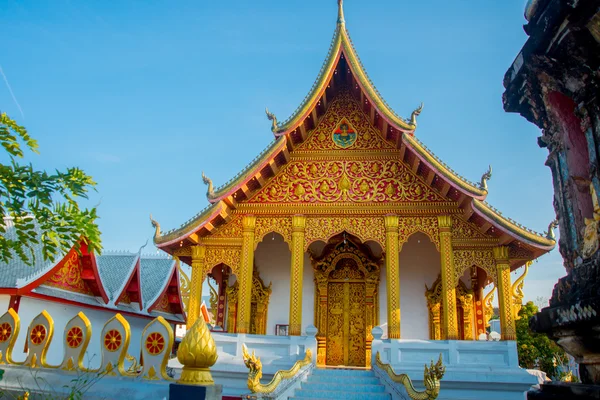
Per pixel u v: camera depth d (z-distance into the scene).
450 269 17.19
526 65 4.55
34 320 7.77
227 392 16.16
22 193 7.95
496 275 17.05
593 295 3.49
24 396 6.36
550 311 4.08
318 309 21.03
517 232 15.87
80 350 7.12
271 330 21.08
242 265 18.12
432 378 10.71
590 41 3.79
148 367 6.48
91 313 19.52
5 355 7.73
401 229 17.95
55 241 8.48
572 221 4.28
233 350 16.94
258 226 18.59
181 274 18.50
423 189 18.16
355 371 16.23
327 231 18.25
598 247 3.76
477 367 15.70
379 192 18.36
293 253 18.03
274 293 21.56
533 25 4.29
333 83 19.20
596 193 3.87
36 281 16.12
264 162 17.58
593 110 3.95
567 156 4.41
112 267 25.02
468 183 16.36
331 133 19.30
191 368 5.38
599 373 3.71
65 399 6.46
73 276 18.39
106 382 6.39
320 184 18.75
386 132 18.50
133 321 23.11
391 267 17.45
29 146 8.86
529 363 31.62
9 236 17.12
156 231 17.83
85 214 8.70
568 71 4.15
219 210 17.61
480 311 21.77
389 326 16.91
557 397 3.94
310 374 16.05
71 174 8.39
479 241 17.44
